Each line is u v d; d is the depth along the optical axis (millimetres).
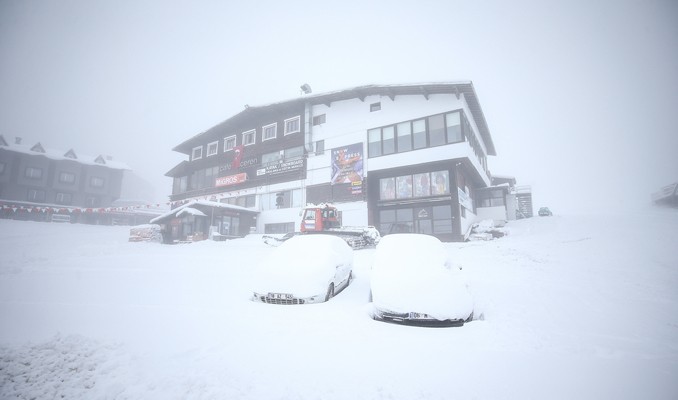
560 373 3807
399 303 5895
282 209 29531
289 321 5773
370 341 4809
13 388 3617
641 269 10211
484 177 29312
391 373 3771
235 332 5211
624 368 3959
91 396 3439
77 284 9117
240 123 34438
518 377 3693
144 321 5793
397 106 24859
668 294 7758
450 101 22828
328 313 6281
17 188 46406
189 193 38062
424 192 23078
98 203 54094
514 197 31406
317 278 7309
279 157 31000
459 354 4336
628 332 5316
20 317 6027
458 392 3359
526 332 5234
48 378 3820
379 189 25000
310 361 4109
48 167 49375
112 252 17359
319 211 19094
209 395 3350
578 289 8156
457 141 22141
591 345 4723
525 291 7902
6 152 45906
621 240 15195
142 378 3736
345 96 26922
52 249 19438
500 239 20578
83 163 52406
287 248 8625
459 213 21641
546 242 15953
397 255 7434
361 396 3291
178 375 3775
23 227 31484
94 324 5637
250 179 32500
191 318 5973
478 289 8070
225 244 21000
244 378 3682
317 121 29031
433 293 6023
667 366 4023
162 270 11383
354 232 18078
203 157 37875
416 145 23625
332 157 27250
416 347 4578
